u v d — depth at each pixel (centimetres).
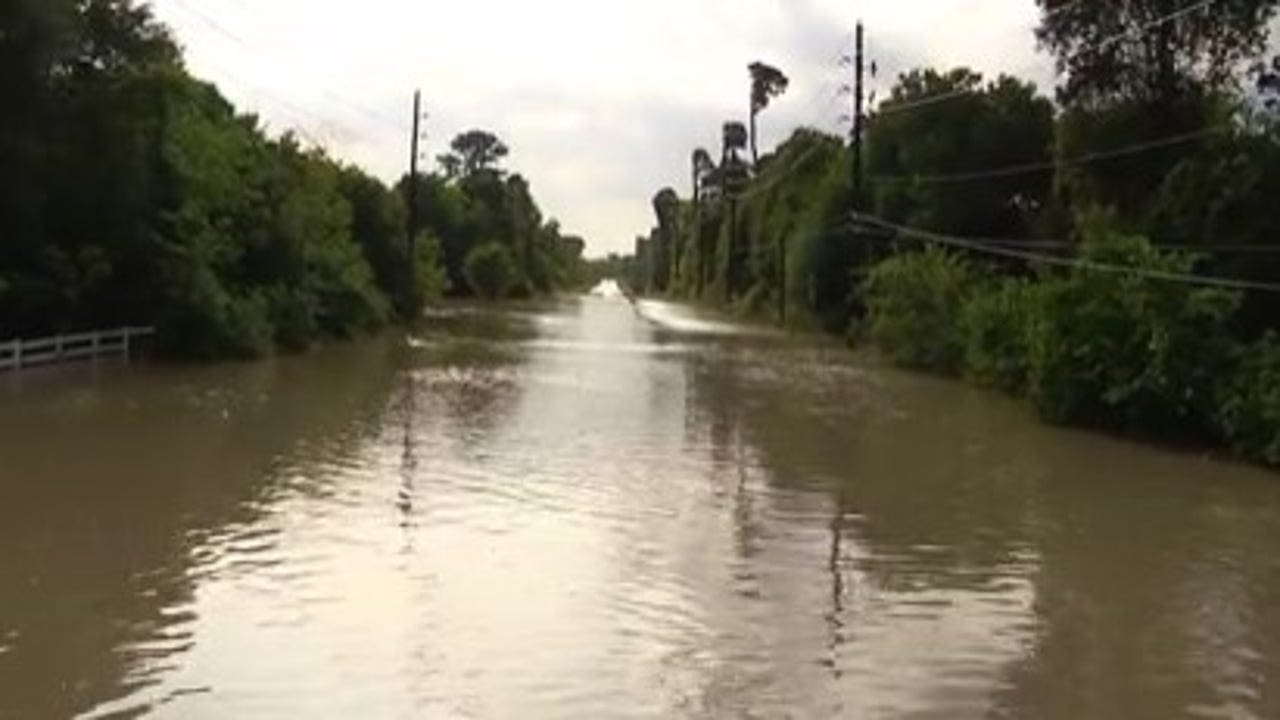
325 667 1220
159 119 4169
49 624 1329
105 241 4075
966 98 6331
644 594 1507
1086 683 1243
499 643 1308
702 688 1195
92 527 1759
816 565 1678
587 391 3866
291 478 2167
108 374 3681
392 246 7225
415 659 1252
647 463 2462
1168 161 4044
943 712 1153
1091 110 4238
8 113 3603
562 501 2045
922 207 6356
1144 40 4103
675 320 9319
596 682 1202
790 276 8250
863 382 4456
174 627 1328
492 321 8225
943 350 4897
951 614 1467
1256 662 1321
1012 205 6166
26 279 3822
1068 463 2645
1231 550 1841
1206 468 2616
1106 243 3356
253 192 4822
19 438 2472
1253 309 3244
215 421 2827
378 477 2206
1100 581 1641
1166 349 2992
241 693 1147
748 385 4259
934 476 2430
